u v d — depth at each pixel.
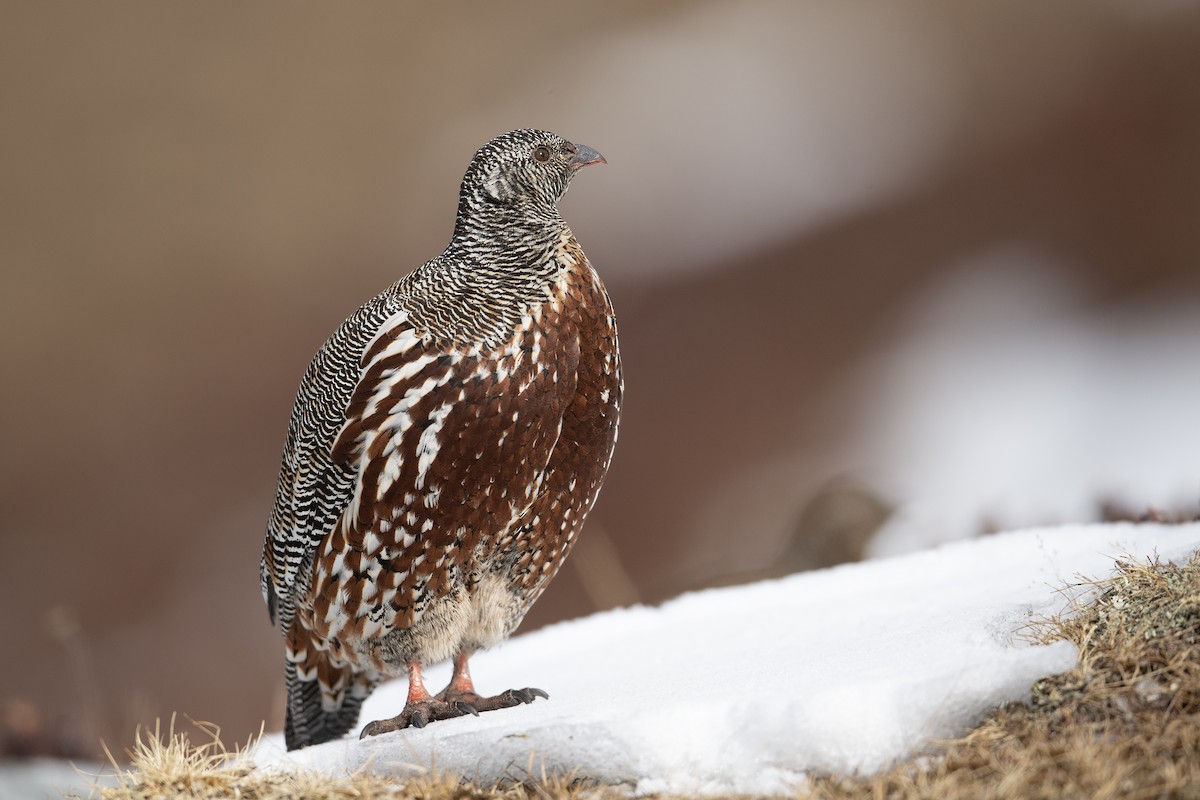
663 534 23.05
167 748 5.38
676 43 40.59
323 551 6.26
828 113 36.06
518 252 6.16
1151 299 26.19
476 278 6.10
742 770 4.64
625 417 26.39
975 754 4.45
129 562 24.64
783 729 4.60
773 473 23.50
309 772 5.20
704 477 24.23
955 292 28.33
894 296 28.80
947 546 7.70
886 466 22.12
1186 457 17.75
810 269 30.66
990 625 5.34
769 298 29.91
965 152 33.56
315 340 32.59
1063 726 4.50
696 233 33.12
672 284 31.41
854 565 7.91
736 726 4.67
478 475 5.95
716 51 40.00
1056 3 37.97
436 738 5.10
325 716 7.05
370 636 6.28
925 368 25.30
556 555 6.41
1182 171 30.73
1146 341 24.06
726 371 27.31
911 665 4.93
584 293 6.17
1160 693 4.53
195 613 22.48
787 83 37.91
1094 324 25.42
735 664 5.79
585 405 6.17
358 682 6.89
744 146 36.06
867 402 24.92
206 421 29.64
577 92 39.41
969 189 32.09
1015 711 4.61
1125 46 35.34
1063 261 28.50
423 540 6.02
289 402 30.34
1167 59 34.59
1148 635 4.77
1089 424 21.00
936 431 22.72
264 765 5.32
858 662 5.22
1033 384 23.36
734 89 38.09
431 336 5.95
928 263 29.78
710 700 4.83
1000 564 7.03
